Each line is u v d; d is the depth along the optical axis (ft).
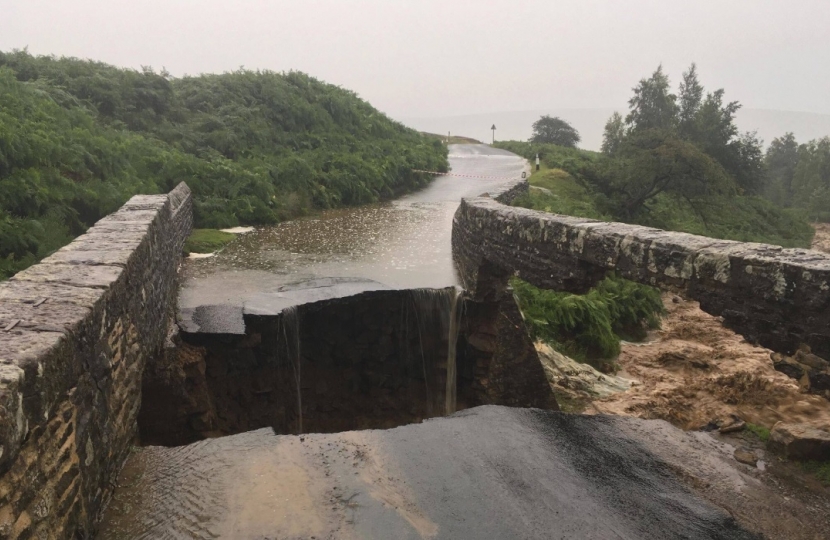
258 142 58.80
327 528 12.19
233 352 23.99
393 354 29.89
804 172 191.11
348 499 13.34
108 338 12.88
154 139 48.14
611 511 13.32
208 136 54.08
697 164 70.44
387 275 32.94
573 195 72.49
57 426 9.41
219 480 13.89
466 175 82.23
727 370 33.27
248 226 46.21
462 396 30.89
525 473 14.98
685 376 33.14
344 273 33.14
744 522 13.07
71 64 53.31
